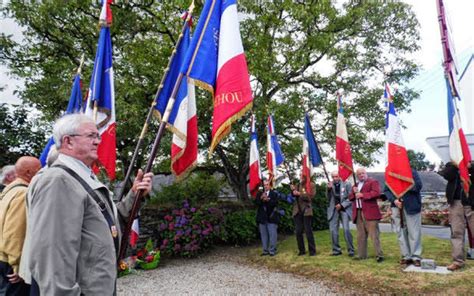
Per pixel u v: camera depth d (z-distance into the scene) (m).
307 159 8.08
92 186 2.01
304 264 7.09
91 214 1.90
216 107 3.02
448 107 5.45
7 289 3.00
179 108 3.12
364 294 5.15
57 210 1.74
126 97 8.70
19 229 3.00
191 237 8.97
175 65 3.22
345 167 7.02
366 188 6.78
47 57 9.95
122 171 10.50
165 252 8.86
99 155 3.52
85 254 1.84
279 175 10.59
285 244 9.84
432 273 5.45
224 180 13.46
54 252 1.67
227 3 3.19
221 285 6.24
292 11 9.84
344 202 7.36
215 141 2.94
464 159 5.20
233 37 3.12
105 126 3.59
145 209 9.23
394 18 11.12
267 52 9.77
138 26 9.64
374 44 11.27
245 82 3.04
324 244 9.03
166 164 11.23
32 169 3.34
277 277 6.57
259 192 8.81
